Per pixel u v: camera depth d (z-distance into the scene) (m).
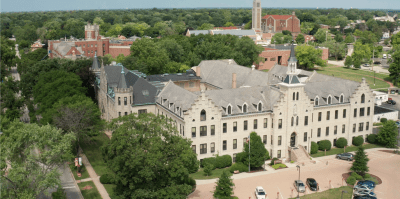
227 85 126.12
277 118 92.88
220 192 72.12
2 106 116.06
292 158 94.69
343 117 102.94
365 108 105.25
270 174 86.44
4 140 66.50
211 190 77.75
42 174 63.88
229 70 132.00
